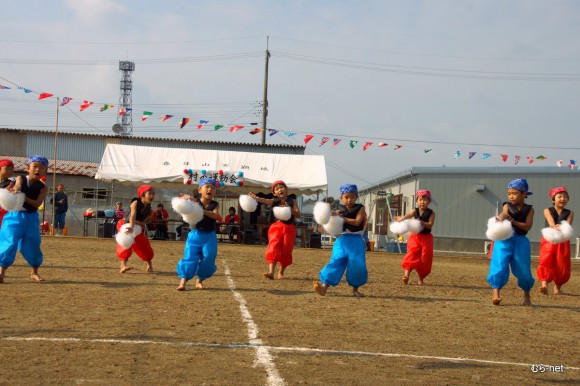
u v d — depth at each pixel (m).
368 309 8.43
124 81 62.47
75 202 30.81
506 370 5.48
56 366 4.96
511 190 9.22
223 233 25.30
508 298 10.41
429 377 5.12
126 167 25.19
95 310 7.45
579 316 8.66
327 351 5.82
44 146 35.53
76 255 15.13
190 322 6.92
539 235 29.28
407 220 11.82
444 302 9.48
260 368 5.12
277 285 10.72
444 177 29.72
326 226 9.33
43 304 7.74
